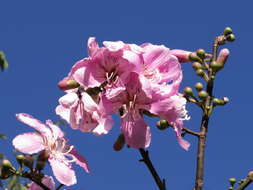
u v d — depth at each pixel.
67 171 5.02
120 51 4.88
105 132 4.90
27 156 5.02
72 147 5.12
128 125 4.99
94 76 4.89
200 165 5.50
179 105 4.97
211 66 5.86
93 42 4.86
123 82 4.86
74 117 4.88
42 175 5.02
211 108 5.71
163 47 5.02
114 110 4.91
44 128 5.12
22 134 5.07
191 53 5.81
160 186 5.13
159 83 4.96
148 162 5.14
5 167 4.94
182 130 5.57
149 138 4.98
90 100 4.80
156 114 5.00
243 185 5.47
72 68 4.88
